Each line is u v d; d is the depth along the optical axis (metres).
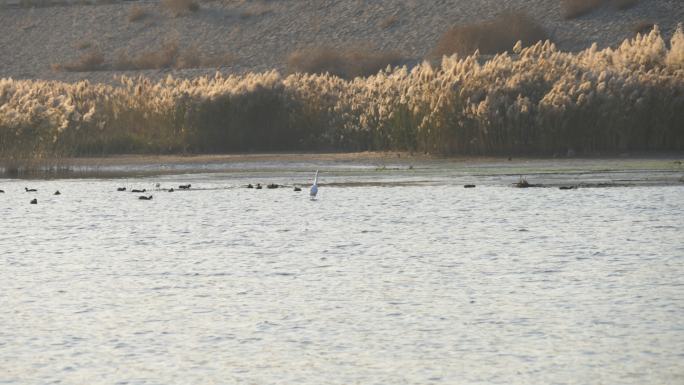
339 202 70.31
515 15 174.50
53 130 105.62
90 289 42.75
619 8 175.00
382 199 71.50
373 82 116.25
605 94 97.50
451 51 170.38
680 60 105.31
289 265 47.31
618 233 54.66
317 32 193.38
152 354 33.44
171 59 192.38
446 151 100.75
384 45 182.50
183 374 31.47
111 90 129.25
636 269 44.97
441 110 100.88
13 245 54.06
